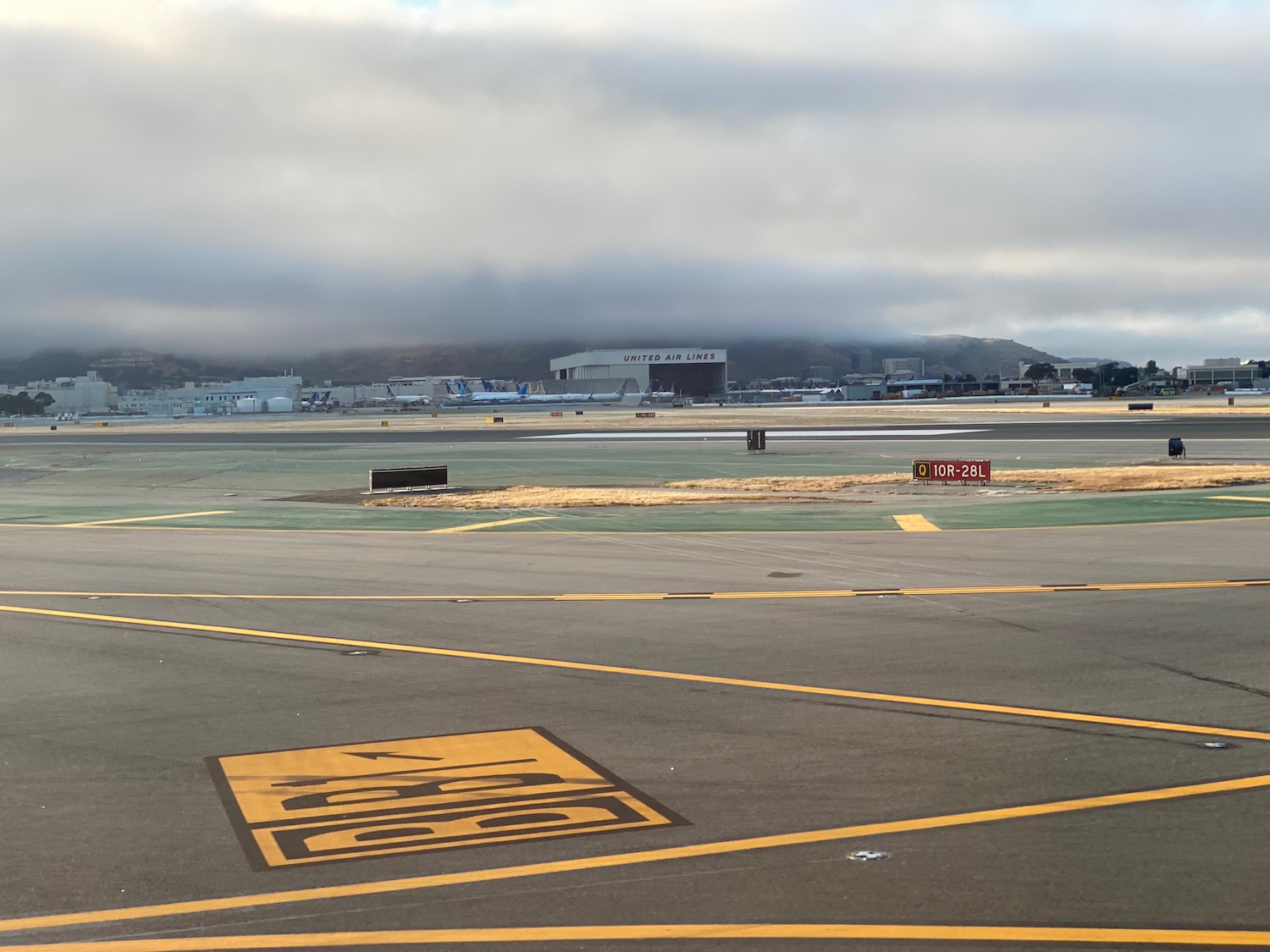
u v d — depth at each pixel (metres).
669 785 8.87
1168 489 35.22
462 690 12.24
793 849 7.44
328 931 6.37
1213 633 14.13
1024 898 6.55
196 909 6.72
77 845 7.84
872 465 52.06
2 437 122.56
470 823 8.12
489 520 31.47
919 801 8.33
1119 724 10.25
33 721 11.36
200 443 95.25
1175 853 7.19
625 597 18.05
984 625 15.02
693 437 82.44
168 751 10.18
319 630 15.98
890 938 6.08
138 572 22.31
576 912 6.53
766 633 14.88
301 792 8.95
